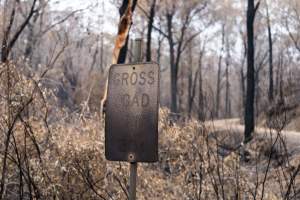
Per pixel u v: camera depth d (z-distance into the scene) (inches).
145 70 114.4
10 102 171.6
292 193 202.4
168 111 223.9
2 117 178.5
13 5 398.3
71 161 186.2
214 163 197.8
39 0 661.3
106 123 117.5
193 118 208.2
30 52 703.7
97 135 204.7
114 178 195.8
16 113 180.2
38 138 188.9
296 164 233.8
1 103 183.0
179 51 1517.0
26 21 506.9
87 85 460.1
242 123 938.7
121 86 117.0
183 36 1600.6
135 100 114.5
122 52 448.5
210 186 193.8
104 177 185.6
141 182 204.1
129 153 113.4
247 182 192.7
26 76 199.6
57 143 189.0
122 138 114.8
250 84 800.3
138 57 119.0
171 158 214.7
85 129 205.9
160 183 206.4
